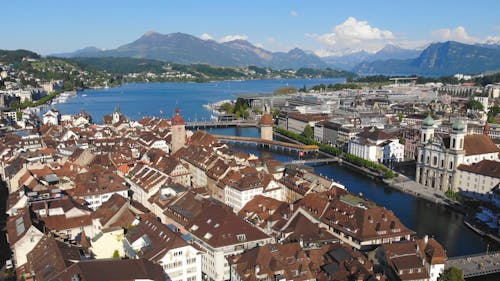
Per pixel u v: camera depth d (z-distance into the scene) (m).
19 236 133.62
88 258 125.19
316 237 145.38
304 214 166.88
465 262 153.50
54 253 116.62
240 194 190.50
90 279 98.00
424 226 198.00
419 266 125.81
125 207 158.75
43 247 125.31
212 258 137.88
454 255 166.00
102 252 144.38
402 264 125.38
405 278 123.69
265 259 123.44
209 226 146.12
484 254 159.50
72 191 188.75
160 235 133.50
